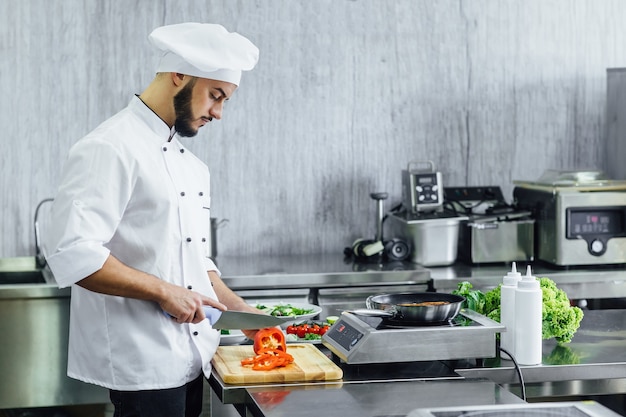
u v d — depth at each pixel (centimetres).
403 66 471
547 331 257
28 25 434
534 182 438
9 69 434
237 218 462
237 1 453
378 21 466
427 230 427
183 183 243
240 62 238
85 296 239
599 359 246
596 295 414
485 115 481
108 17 441
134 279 226
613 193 418
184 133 245
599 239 418
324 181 468
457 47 475
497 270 420
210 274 268
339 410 197
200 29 238
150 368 235
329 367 228
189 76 236
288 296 398
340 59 464
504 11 478
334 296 402
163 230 237
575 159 491
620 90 464
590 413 160
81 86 441
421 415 162
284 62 459
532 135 486
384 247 438
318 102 464
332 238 472
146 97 244
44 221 443
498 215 433
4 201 439
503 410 164
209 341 246
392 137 473
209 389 322
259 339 238
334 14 462
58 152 442
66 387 387
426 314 236
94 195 226
